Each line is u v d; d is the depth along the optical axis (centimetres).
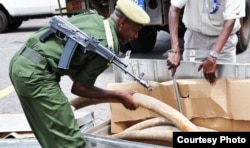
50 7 1141
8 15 1188
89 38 236
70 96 551
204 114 297
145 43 738
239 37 689
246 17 712
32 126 259
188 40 369
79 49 238
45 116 246
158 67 310
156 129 275
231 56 359
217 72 293
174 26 340
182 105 300
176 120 252
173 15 343
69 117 249
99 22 245
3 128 324
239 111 282
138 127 286
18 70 245
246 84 278
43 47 243
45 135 253
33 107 250
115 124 310
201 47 362
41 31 254
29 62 244
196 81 296
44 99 244
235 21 332
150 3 629
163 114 255
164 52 748
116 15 245
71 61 240
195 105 298
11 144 283
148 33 714
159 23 634
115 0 652
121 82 321
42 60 243
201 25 351
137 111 304
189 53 361
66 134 249
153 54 738
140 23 243
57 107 245
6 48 954
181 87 298
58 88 248
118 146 250
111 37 241
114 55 237
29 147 281
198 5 347
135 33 250
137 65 317
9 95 594
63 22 242
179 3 342
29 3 1154
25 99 251
